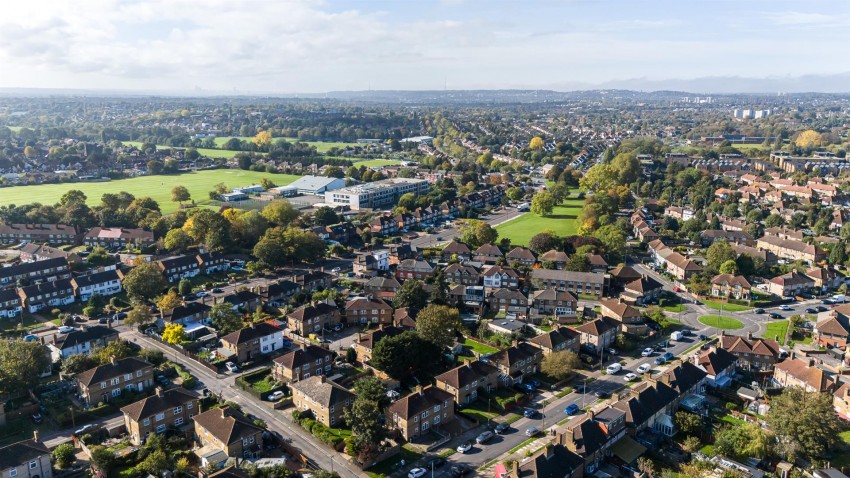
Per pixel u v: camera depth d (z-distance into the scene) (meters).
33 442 110.75
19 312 195.25
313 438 125.38
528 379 153.12
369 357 158.12
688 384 139.62
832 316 178.88
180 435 124.50
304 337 177.88
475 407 139.38
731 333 184.62
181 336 170.75
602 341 171.25
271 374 151.88
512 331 176.88
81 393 138.75
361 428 116.88
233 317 178.50
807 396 127.06
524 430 129.50
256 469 107.81
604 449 117.75
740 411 136.38
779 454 117.75
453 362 160.88
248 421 122.81
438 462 116.38
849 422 130.88
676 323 193.50
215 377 152.62
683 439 124.81
